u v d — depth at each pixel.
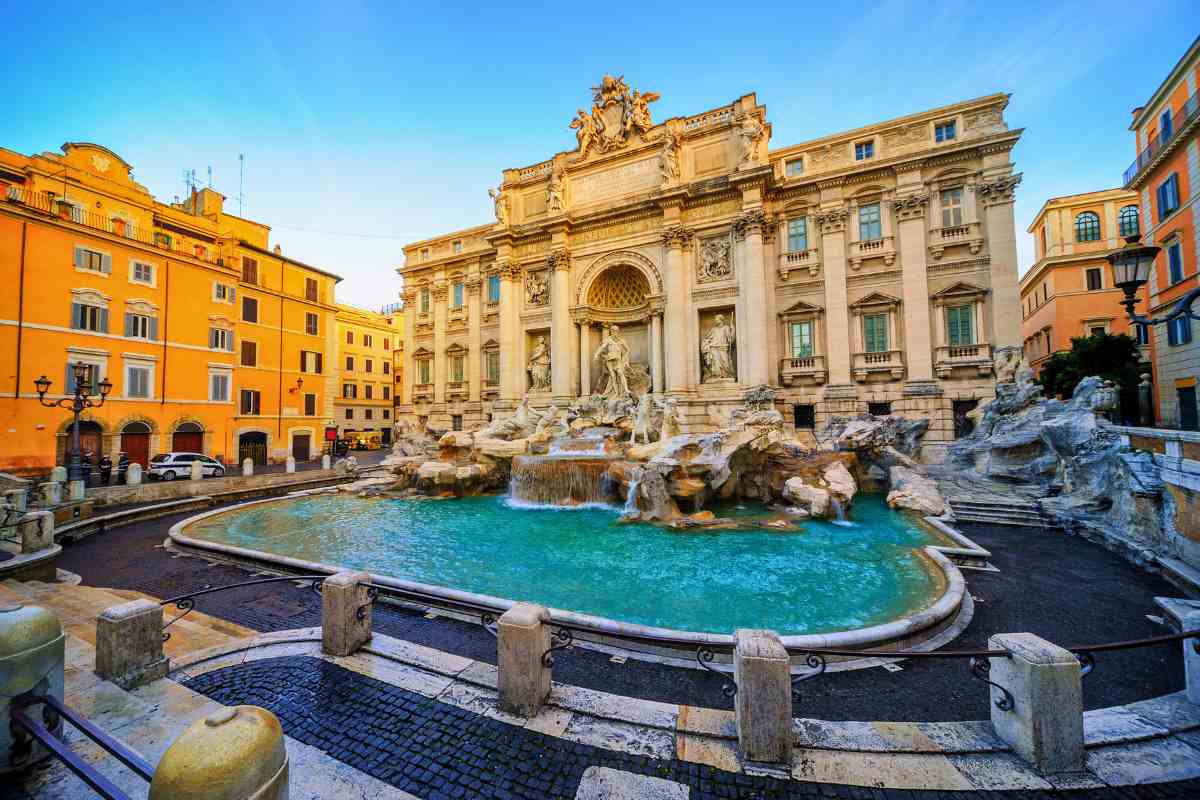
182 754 2.62
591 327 35.91
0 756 4.02
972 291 26.55
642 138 33.91
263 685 6.11
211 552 13.46
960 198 27.44
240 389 38.72
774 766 4.59
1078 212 40.25
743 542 14.45
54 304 28.59
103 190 32.75
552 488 21.69
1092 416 17.42
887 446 24.03
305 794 4.25
